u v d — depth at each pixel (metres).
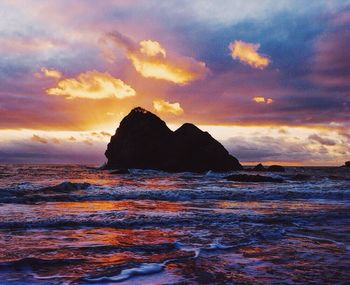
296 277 5.46
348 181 33.00
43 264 5.79
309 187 24.02
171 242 7.64
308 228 9.76
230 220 10.55
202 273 5.60
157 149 58.72
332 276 5.54
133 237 8.13
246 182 30.27
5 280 5.03
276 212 12.53
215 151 57.72
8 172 39.59
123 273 5.46
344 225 10.31
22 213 10.87
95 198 15.73
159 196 17.00
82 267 5.70
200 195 17.61
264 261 6.36
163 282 5.14
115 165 60.12
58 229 8.75
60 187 18.95
